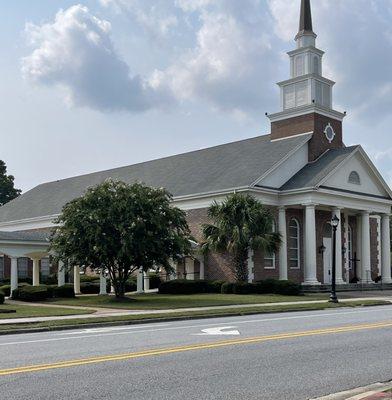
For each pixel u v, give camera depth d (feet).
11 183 273.54
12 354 37.52
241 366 32.40
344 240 145.79
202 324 58.49
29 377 29.19
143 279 129.39
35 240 113.80
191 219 135.44
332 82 149.38
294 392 26.30
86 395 25.31
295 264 135.13
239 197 116.98
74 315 70.33
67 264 100.78
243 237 113.60
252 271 125.29
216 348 39.09
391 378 29.58
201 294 117.60
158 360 34.27
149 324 61.57
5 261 166.91
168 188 145.69
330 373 30.60
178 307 83.30
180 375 29.78
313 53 147.95
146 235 95.86
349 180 139.33
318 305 84.23
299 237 135.74
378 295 117.80
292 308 78.59
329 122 145.79
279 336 45.65
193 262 134.31
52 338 47.26
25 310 78.59
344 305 86.79
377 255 157.79
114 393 25.73
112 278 100.17
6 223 191.31
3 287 123.54
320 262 138.92
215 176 139.64
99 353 37.11
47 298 106.63
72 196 183.32
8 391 26.03
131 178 171.53
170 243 99.30
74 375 29.71
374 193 146.51
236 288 116.67
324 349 38.70
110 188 99.81
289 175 135.95
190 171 152.46
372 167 143.54
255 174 130.21
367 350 38.34
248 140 157.38
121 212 95.55
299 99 147.02
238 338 44.65
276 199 131.95
